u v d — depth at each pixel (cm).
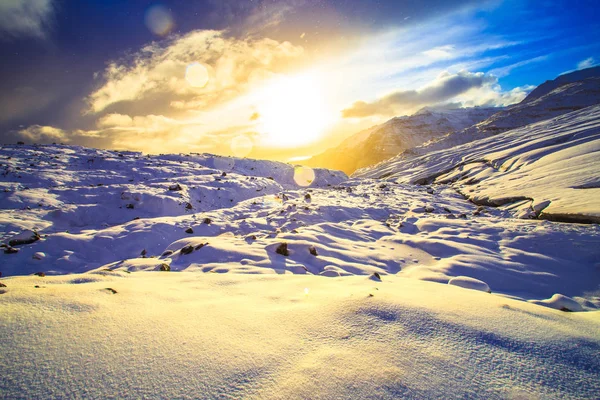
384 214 1438
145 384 145
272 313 237
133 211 1395
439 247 795
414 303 261
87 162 2233
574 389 157
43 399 130
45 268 716
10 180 1548
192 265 597
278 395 141
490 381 159
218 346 181
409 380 155
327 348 184
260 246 707
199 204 1700
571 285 596
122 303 235
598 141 2214
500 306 271
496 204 1748
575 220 1090
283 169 3772
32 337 173
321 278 401
